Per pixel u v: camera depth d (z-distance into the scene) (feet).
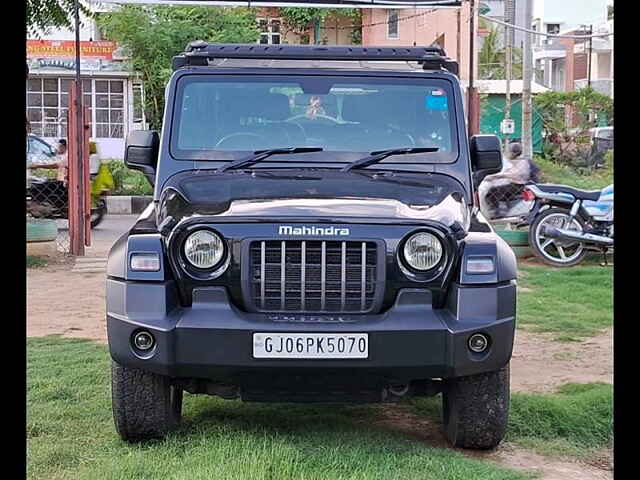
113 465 14.44
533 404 17.85
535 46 151.12
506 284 14.70
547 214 37.58
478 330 14.24
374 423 17.43
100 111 95.30
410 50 18.52
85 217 42.01
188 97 17.98
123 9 87.40
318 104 17.94
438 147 17.78
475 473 14.32
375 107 17.99
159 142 18.22
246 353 14.12
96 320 27.73
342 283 14.42
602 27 150.20
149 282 14.44
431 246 14.47
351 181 16.44
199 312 14.40
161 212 15.67
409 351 14.20
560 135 82.79
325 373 14.29
